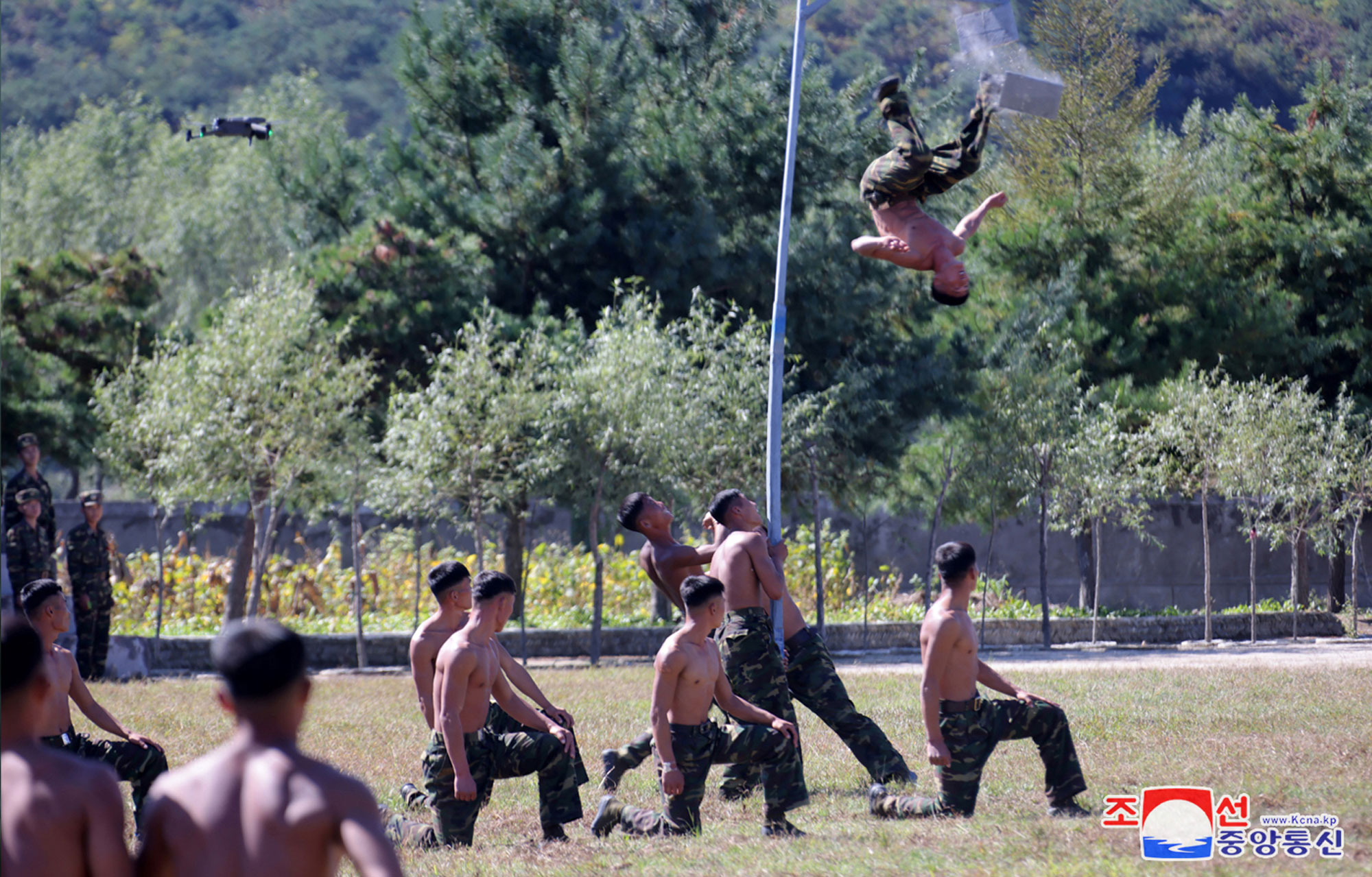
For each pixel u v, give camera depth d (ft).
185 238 299.17
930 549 158.20
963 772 47.26
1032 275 200.34
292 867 19.16
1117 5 220.02
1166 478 168.96
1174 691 87.40
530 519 182.91
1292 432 156.25
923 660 47.29
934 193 44.16
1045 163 217.15
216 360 132.05
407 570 172.76
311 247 180.14
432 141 175.73
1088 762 57.93
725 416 140.46
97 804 20.92
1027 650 150.20
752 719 48.47
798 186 168.45
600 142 163.32
